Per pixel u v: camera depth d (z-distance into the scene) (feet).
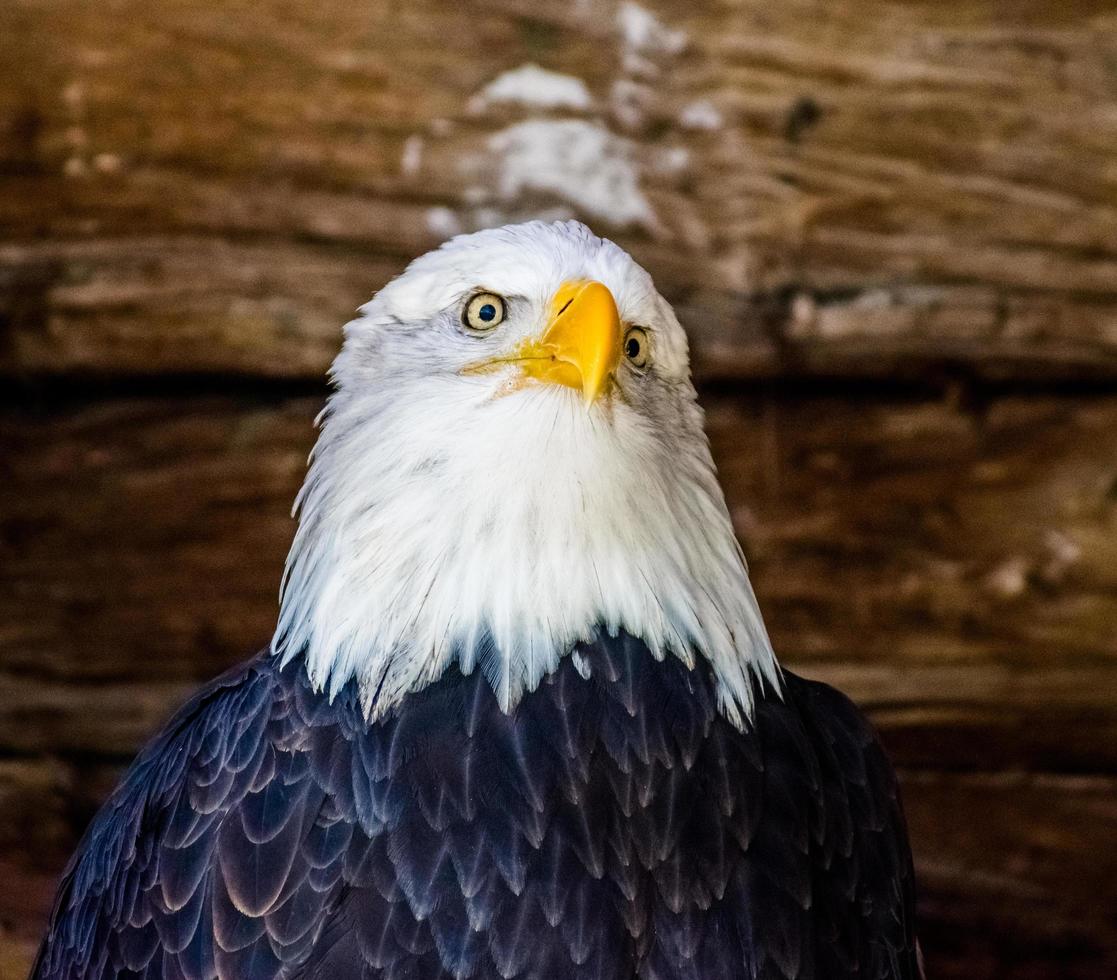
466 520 23.38
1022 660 37.29
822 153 36.70
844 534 37.37
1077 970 38.01
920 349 36.96
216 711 23.59
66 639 37.60
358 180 36.42
